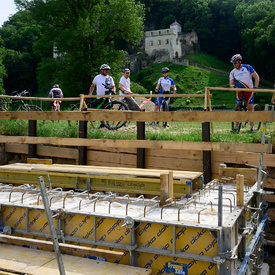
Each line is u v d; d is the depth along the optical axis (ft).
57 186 20.98
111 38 132.26
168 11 409.28
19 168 21.97
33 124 28.58
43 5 126.93
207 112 21.76
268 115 20.26
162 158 24.45
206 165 22.67
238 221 14.82
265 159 21.94
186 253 12.98
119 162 25.79
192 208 15.35
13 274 12.80
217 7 387.55
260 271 17.85
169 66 351.46
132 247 13.46
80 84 122.72
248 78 28.37
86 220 14.53
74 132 29.84
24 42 347.56
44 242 13.66
